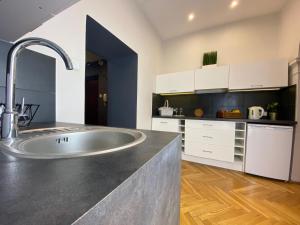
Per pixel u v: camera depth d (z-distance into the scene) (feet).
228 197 5.91
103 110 13.12
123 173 1.05
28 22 2.44
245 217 4.82
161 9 9.11
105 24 6.22
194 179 7.45
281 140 7.34
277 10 9.03
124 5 7.55
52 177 0.95
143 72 9.78
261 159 7.73
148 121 10.71
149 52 10.52
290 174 7.30
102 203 0.74
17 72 3.36
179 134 2.79
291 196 6.04
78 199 0.73
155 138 2.34
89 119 14.15
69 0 2.02
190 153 9.77
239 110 9.84
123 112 9.50
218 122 8.91
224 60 10.56
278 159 7.39
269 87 8.43
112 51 8.57
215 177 7.69
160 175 1.71
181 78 10.83
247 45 9.96
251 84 8.76
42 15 2.27
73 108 4.93
